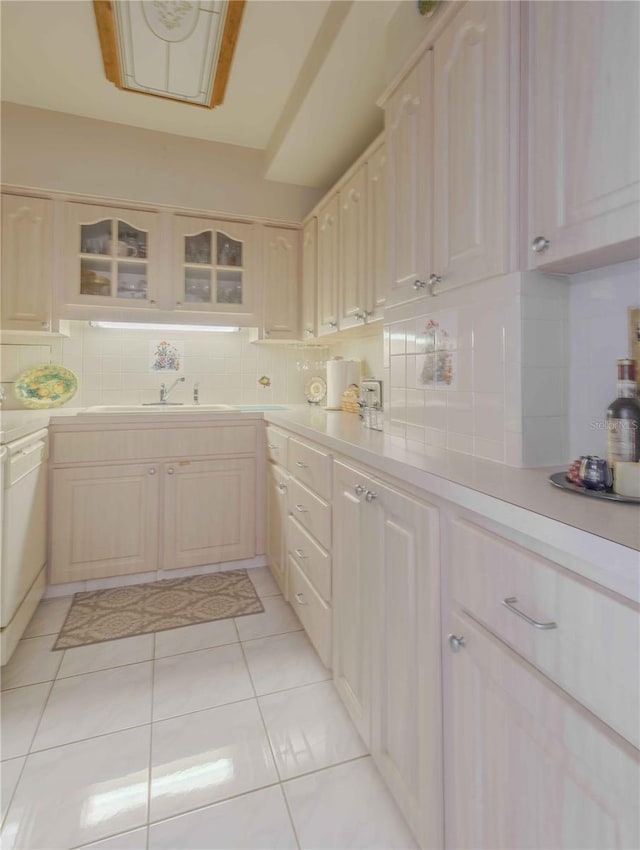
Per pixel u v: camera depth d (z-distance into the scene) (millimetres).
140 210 2510
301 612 1816
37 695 1504
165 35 1848
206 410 2549
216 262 2668
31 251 2309
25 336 2525
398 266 1495
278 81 2158
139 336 2805
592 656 556
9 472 1607
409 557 992
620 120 781
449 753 876
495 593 735
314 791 1154
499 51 1029
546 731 625
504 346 1061
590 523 597
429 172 1312
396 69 1506
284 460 2092
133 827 1061
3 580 1587
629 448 859
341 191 2207
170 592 2252
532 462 1021
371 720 1198
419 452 1188
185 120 2496
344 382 2605
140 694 1514
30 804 1110
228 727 1369
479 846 780
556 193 920
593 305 1021
